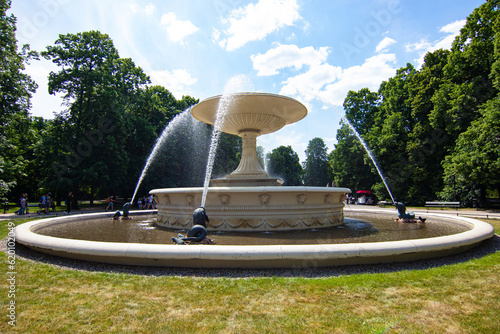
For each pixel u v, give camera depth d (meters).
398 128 29.61
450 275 3.97
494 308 3.01
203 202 7.45
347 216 11.66
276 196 7.39
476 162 18.86
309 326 2.69
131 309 3.03
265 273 4.04
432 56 28.86
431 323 2.73
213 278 3.86
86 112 23.62
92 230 7.71
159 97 34.53
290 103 8.77
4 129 18.67
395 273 4.03
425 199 27.42
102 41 25.52
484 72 22.64
